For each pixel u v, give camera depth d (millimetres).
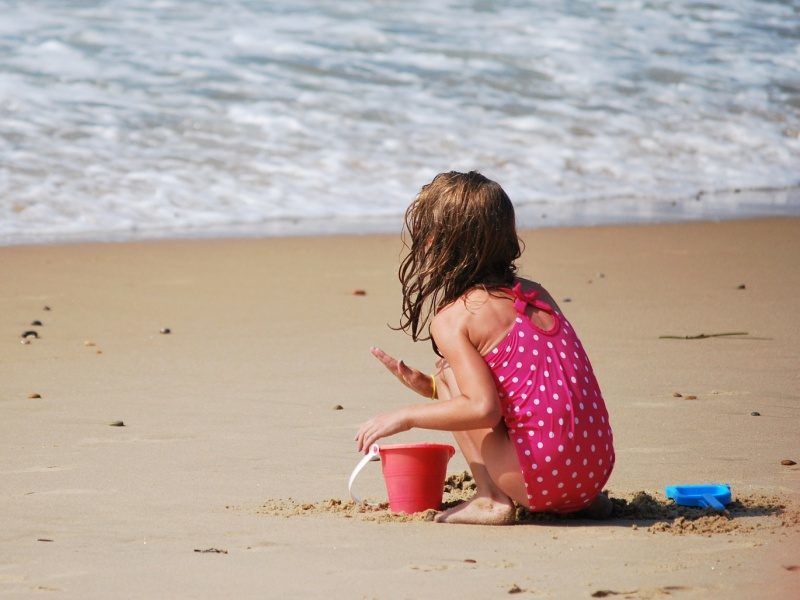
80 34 53625
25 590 10297
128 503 13836
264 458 16156
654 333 24891
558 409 12562
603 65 57938
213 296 29047
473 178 13367
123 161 43062
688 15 66625
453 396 13102
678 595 9914
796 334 24734
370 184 43625
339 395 20016
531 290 13266
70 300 28281
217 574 10734
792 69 60156
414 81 53250
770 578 10438
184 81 50094
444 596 9938
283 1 61469
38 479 15023
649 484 14719
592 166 48000
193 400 19656
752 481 14742
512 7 64438
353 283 30797
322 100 50031
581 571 10742
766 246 36000
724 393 19844
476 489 14680
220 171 43375
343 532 12422
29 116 45281
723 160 50312
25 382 20938
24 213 38281
